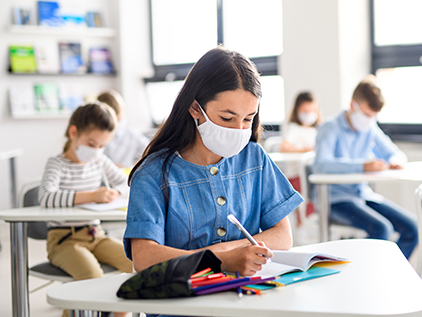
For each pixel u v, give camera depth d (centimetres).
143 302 87
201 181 116
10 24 496
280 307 83
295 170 379
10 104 495
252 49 493
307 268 103
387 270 104
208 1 518
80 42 535
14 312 185
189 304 85
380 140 300
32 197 216
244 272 97
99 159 231
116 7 548
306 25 433
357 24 419
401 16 403
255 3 486
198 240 114
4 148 495
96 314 118
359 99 275
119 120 333
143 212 109
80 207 194
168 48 554
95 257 203
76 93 527
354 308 82
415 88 400
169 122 117
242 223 119
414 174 244
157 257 103
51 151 516
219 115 111
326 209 250
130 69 553
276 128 483
